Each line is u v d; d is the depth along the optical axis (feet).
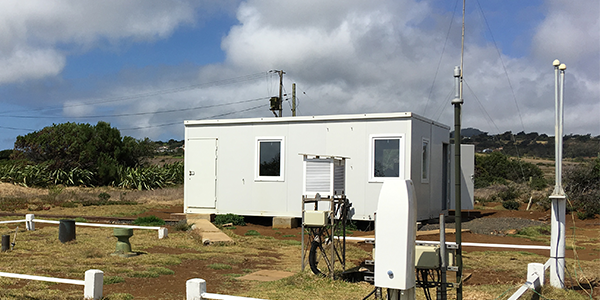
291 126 51.80
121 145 136.46
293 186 51.49
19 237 41.04
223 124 54.80
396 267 13.96
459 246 17.12
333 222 26.14
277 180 52.13
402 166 47.06
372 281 17.30
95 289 20.38
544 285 22.49
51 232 44.65
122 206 74.95
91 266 28.53
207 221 50.11
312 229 26.76
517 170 110.93
